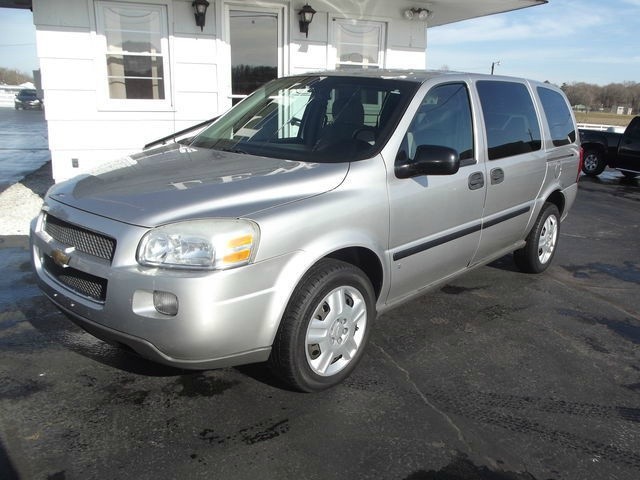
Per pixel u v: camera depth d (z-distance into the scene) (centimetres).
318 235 285
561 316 445
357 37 918
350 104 370
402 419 291
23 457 250
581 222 836
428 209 355
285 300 273
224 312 251
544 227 526
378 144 334
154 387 312
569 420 298
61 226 290
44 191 852
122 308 251
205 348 253
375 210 316
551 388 330
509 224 457
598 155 1367
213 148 375
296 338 282
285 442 268
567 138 548
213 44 814
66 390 307
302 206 281
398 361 354
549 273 559
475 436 280
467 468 256
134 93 801
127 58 784
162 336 248
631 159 1299
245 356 270
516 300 475
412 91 362
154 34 785
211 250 249
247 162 328
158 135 814
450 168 330
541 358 369
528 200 480
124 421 280
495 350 376
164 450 259
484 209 415
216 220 257
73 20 738
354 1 876
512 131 453
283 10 851
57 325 391
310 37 878
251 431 276
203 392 309
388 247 332
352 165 318
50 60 739
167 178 303
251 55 853
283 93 414
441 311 442
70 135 771
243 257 256
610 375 350
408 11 925
